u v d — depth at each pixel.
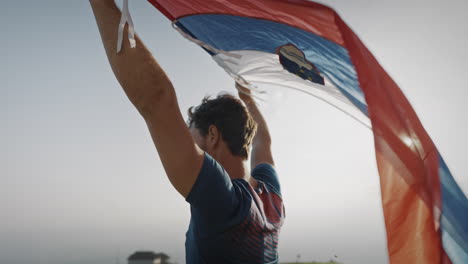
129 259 89.75
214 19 1.81
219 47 1.92
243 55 1.92
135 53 1.17
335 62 1.58
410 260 1.24
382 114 1.27
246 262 1.37
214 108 1.65
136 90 1.16
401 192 1.25
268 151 2.18
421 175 1.26
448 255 1.25
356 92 1.56
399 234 1.25
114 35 1.23
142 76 1.15
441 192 1.29
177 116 1.21
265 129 2.27
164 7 1.86
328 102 1.87
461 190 1.31
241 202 1.41
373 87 1.28
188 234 1.53
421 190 1.25
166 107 1.18
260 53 1.89
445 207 1.28
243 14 1.69
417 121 1.30
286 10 1.52
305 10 1.43
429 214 1.25
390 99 1.29
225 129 1.61
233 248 1.35
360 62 1.29
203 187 1.26
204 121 1.65
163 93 1.17
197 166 1.25
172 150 1.21
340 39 1.46
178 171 1.23
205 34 1.91
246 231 1.38
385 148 1.26
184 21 1.88
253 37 1.82
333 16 1.38
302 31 1.57
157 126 1.19
